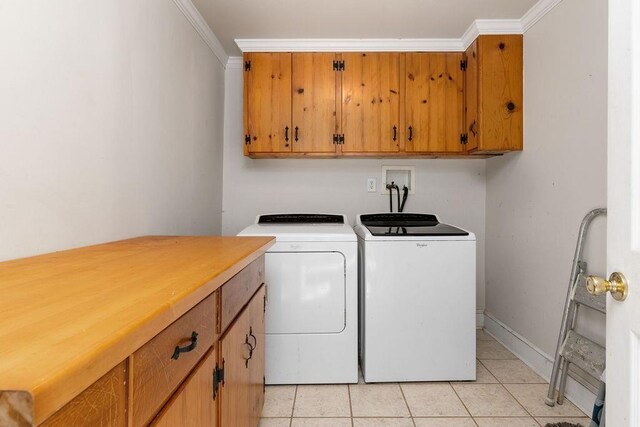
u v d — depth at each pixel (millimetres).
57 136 1086
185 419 746
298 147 2531
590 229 1692
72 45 1144
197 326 818
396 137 2527
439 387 1968
